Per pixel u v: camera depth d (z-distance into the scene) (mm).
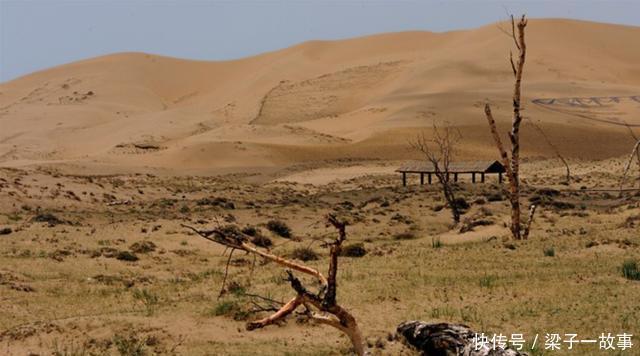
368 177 96562
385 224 50906
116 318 19578
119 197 65938
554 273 26141
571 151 124562
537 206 55281
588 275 25656
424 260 30344
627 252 30797
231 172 104500
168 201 64625
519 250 32219
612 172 86000
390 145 127312
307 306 13078
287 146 124625
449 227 49344
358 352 12922
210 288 25734
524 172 97188
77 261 33406
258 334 18781
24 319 21875
